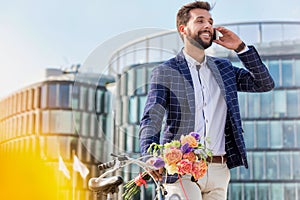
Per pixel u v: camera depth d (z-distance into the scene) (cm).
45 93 2811
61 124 2705
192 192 307
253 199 2478
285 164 2469
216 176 316
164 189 293
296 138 2425
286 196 2433
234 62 1346
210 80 322
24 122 2778
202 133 314
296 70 2366
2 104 2797
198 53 323
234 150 319
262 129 2494
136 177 290
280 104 2480
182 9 325
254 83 335
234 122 317
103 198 271
